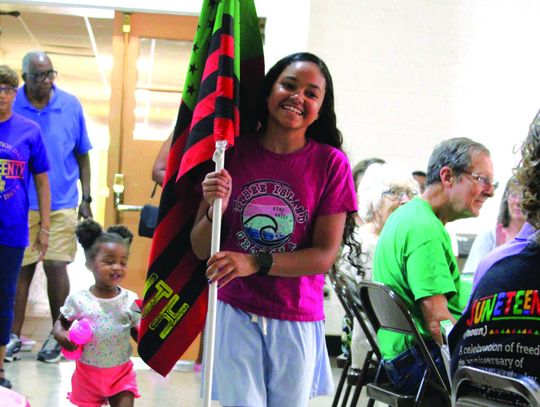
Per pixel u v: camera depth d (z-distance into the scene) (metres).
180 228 2.44
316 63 2.32
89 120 17.12
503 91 6.16
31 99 5.33
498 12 6.15
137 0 5.66
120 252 3.36
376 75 6.10
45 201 4.55
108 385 3.34
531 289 1.65
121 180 5.59
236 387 2.27
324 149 2.34
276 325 2.29
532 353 1.63
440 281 2.82
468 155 2.95
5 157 4.19
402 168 3.94
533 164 1.68
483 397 1.79
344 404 3.55
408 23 6.11
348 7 6.07
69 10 5.75
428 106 6.13
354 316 3.36
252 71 2.46
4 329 4.20
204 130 2.27
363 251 3.79
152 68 5.74
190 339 2.44
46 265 5.31
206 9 2.42
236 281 2.31
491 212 6.08
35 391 4.34
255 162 2.30
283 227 2.28
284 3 5.82
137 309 3.37
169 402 4.30
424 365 2.85
